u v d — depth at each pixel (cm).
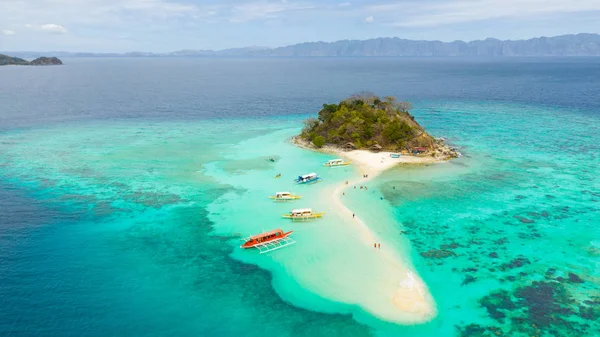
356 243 6544
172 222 7362
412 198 8356
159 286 5512
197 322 4853
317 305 5144
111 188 8962
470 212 7662
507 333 4600
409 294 5278
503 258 6084
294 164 10700
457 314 4919
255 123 16550
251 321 4872
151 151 11969
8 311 4947
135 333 4662
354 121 12288
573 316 4841
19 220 7375
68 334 4612
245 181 9412
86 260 6112
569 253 6188
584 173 9725
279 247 6469
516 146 12244
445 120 16525
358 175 9775
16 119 16962
